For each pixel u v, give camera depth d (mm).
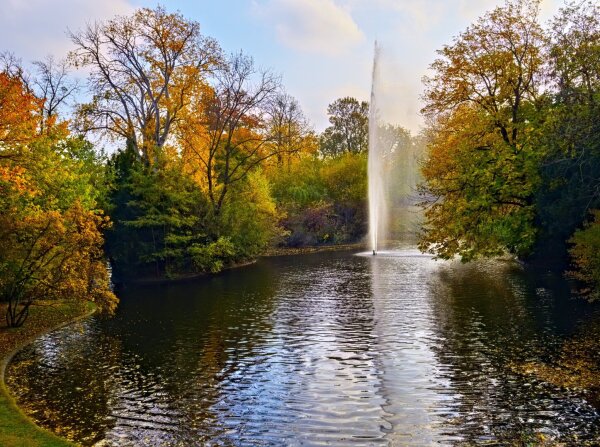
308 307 23438
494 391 12297
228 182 43500
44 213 20625
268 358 15680
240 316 22000
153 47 40094
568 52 23359
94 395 12844
